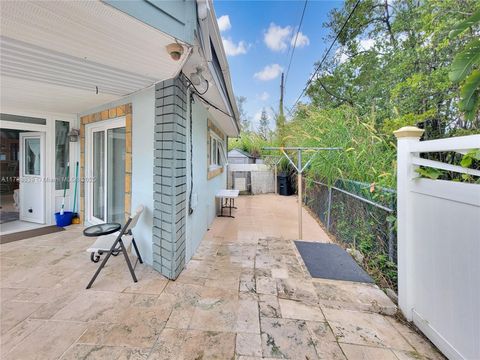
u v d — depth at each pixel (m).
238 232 4.43
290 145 8.03
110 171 3.70
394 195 2.56
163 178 2.52
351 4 7.14
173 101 2.42
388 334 1.75
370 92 5.55
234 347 1.58
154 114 2.65
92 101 3.39
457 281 1.46
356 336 1.71
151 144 2.73
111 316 1.86
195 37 1.85
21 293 2.16
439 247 1.61
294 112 8.63
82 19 1.39
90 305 2.00
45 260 2.87
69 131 4.43
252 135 11.29
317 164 4.79
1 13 1.31
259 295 2.20
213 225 4.92
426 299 1.72
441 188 1.58
